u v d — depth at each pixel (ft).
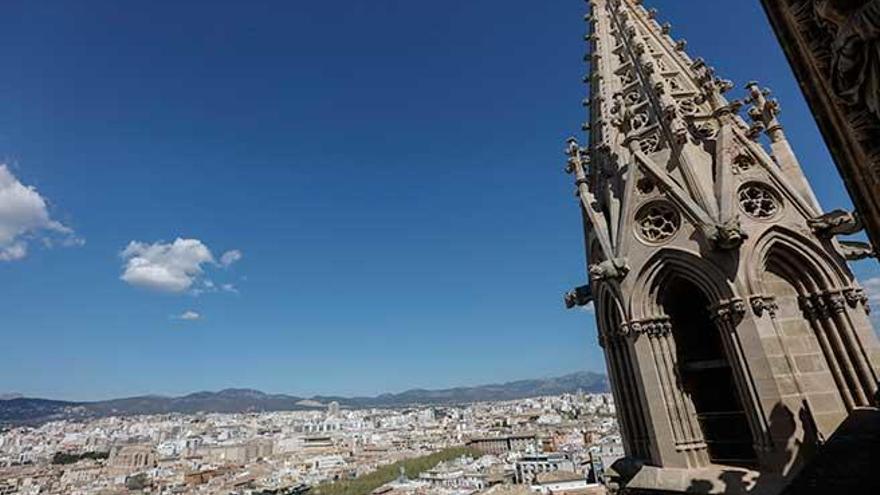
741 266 37.40
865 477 21.62
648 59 50.49
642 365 40.60
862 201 16.66
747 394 35.78
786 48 18.12
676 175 43.16
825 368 36.06
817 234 38.96
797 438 33.14
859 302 37.22
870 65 13.92
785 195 40.42
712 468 36.81
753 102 45.85
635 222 43.78
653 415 39.55
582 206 51.67
